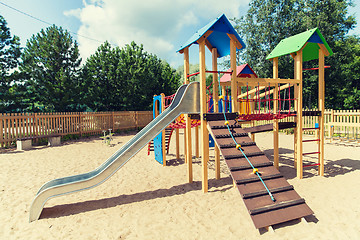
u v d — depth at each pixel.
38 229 3.76
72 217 4.18
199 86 5.84
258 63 33.56
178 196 5.10
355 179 5.90
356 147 10.61
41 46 16.11
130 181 6.26
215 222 3.88
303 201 3.88
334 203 4.48
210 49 6.87
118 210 4.45
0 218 4.15
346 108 28.81
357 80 30.09
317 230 3.52
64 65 16.86
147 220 4.01
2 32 15.72
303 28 29.88
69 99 16.58
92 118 15.66
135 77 20.09
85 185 4.57
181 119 7.89
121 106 20.69
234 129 5.23
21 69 16.17
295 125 7.14
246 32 34.22
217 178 6.29
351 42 33.66
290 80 6.04
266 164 4.48
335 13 30.20
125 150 5.11
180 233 3.56
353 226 3.61
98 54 19.34
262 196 3.85
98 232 3.63
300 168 6.14
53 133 13.36
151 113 20.30
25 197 5.10
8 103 16.28
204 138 5.25
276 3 31.77
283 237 3.35
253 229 3.62
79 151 10.49
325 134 13.91
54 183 4.72
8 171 7.15
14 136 11.80
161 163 8.12
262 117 6.07
